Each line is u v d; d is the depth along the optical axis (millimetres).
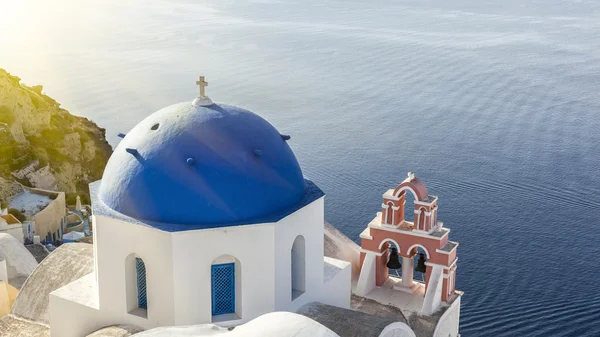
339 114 108188
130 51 181500
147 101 120750
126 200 19688
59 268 24250
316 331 14359
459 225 62469
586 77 131750
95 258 21641
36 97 74062
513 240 59406
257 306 19906
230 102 118875
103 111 113125
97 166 75625
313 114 108750
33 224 52594
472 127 97312
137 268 20234
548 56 157125
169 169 19391
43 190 58844
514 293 50438
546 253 56906
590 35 192875
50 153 70062
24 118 70062
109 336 19250
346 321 19609
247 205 19516
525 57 156000
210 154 19609
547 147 86750
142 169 19641
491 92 120438
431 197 27359
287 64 158250
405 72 143875
